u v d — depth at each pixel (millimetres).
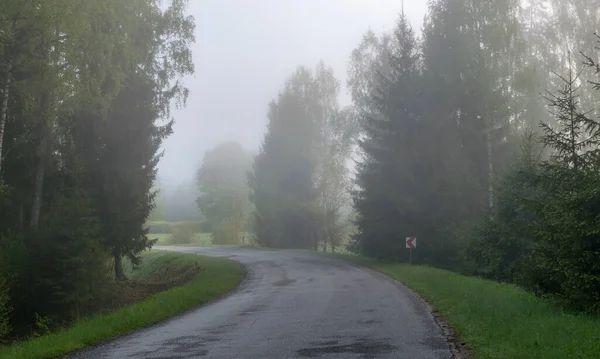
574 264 13523
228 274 32188
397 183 39062
